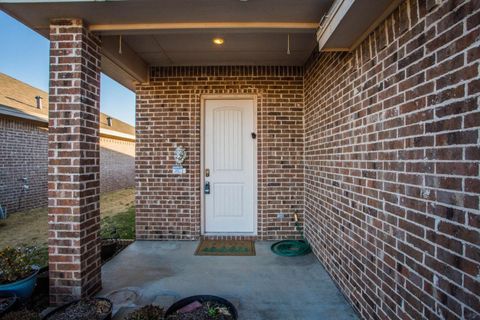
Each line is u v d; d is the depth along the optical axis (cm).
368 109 218
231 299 262
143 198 440
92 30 271
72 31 256
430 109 146
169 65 438
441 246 139
